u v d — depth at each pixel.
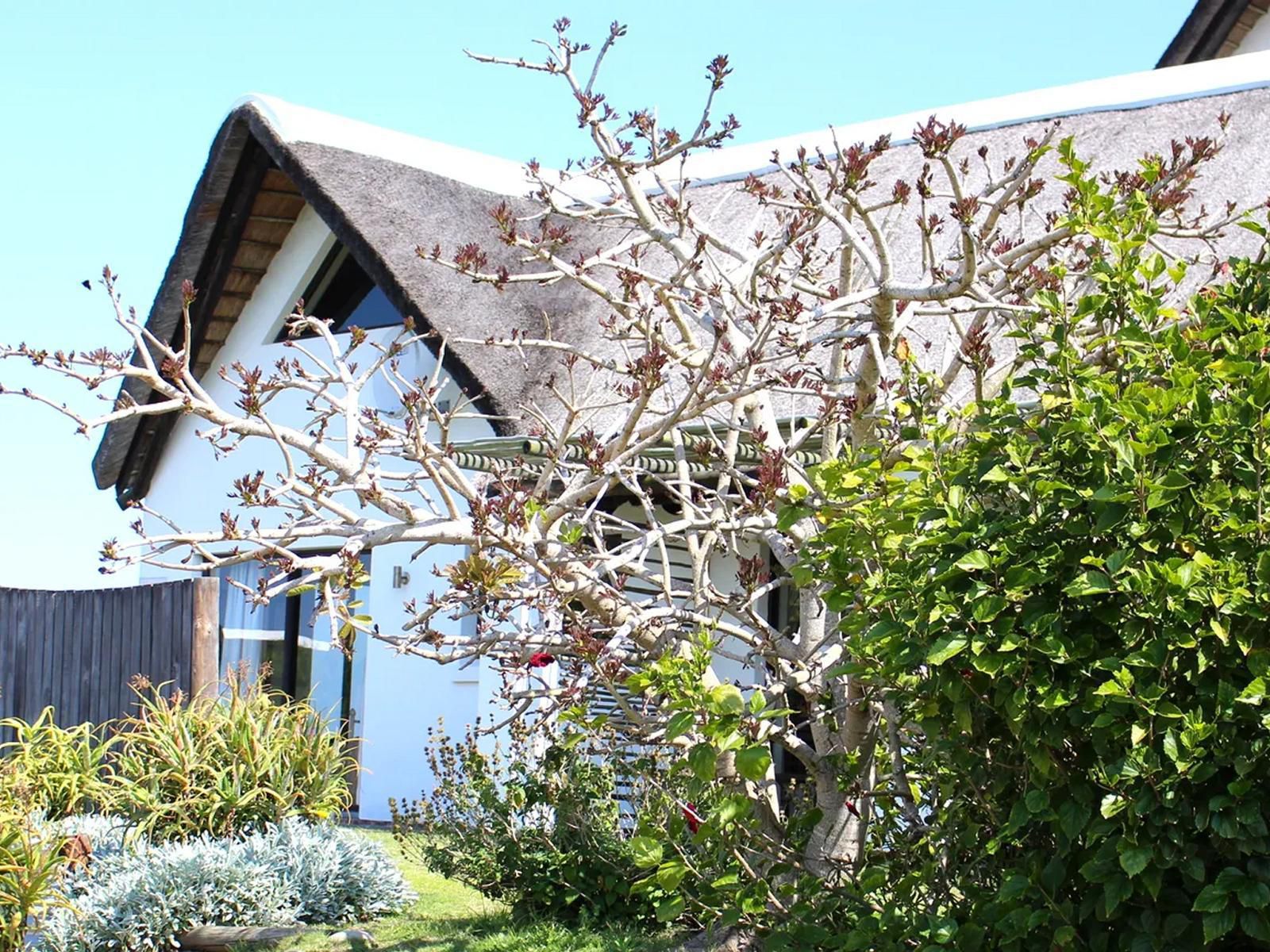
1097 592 4.27
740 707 4.94
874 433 6.13
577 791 8.95
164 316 16.23
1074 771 4.44
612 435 6.54
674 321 6.66
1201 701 4.21
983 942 4.70
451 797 9.53
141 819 9.80
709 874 6.15
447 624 13.51
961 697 4.53
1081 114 12.95
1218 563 4.14
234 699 10.59
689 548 6.65
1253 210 5.84
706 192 14.91
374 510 14.35
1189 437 4.43
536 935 8.26
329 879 9.35
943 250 11.20
